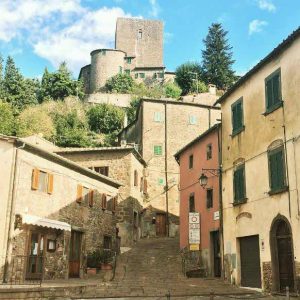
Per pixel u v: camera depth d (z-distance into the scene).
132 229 32.62
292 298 15.11
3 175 19.03
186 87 71.62
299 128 15.77
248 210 19.12
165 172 39.25
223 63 73.38
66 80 69.75
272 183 17.27
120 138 49.69
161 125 40.50
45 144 34.31
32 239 20.08
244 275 19.28
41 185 21.28
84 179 25.67
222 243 21.56
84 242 24.88
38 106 62.81
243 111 20.25
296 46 16.31
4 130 45.59
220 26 75.44
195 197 26.62
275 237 16.98
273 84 17.72
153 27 89.50
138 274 21.80
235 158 20.81
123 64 78.44
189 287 18.41
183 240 27.77
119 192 33.09
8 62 67.94
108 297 15.80
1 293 13.80
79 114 61.09
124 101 68.38
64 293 15.84
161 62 88.12
